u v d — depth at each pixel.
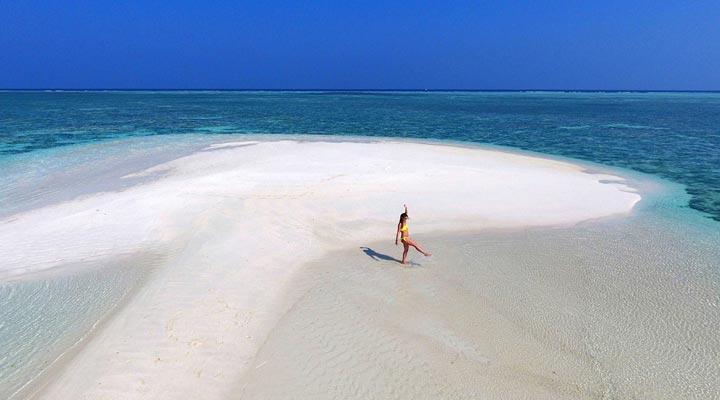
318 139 39.47
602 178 24.78
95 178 23.28
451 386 8.48
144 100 124.00
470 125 55.12
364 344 9.67
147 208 17.11
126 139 38.19
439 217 17.61
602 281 12.58
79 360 8.68
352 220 17.03
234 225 15.45
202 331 9.70
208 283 11.61
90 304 10.98
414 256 14.23
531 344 9.77
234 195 18.84
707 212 18.83
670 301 11.54
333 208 18.02
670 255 14.38
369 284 12.35
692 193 21.84
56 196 19.86
